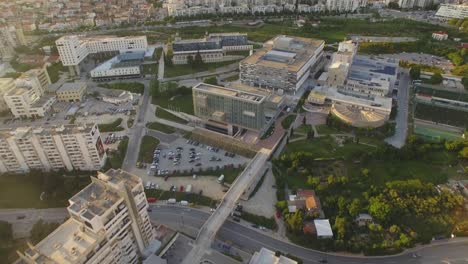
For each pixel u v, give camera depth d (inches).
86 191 6855.3
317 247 7844.5
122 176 7145.7
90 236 6077.8
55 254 5757.9
